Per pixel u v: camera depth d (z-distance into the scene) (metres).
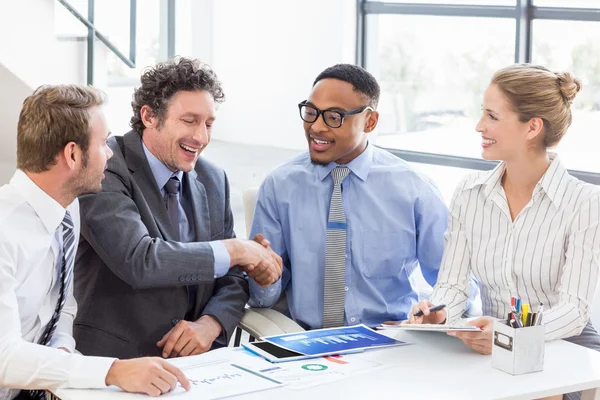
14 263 1.91
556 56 5.42
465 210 2.44
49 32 4.35
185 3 8.53
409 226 2.61
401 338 2.15
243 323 2.48
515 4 5.63
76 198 2.22
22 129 1.94
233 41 8.32
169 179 2.44
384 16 6.62
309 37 7.52
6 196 1.94
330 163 2.59
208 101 2.36
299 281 2.57
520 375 1.90
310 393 1.76
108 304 2.35
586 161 5.25
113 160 2.35
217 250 2.32
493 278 2.40
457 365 1.96
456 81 6.19
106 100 2.04
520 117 2.27
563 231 2.29
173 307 2.38
